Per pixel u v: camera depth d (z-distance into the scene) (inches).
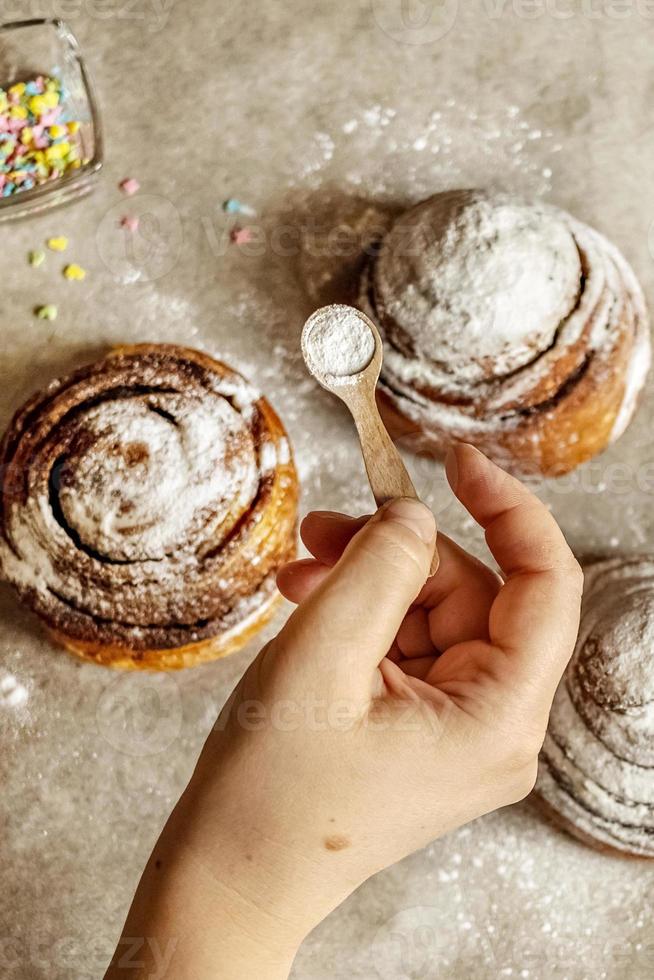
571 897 23.8
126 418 22.4
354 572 18.4
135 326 24.4
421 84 25.0
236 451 22.5
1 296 24.4
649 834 23.0
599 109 25.1
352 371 20.8
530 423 22.9
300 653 18.3
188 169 24.7
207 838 18.5
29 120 24.3
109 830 23.6
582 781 23.0
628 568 23.9
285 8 25.1
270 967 18.8
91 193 24.6
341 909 23.7
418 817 18.8
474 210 22.6
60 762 23.7
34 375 24.2
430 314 22.5
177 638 22.5
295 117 24.9
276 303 24.5
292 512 23.1
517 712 18.9
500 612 19.5
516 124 25.0
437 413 23.0
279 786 18.5
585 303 22.8
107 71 24.8
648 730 22.7
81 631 22.5
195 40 24.9
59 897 23.5
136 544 22.1
